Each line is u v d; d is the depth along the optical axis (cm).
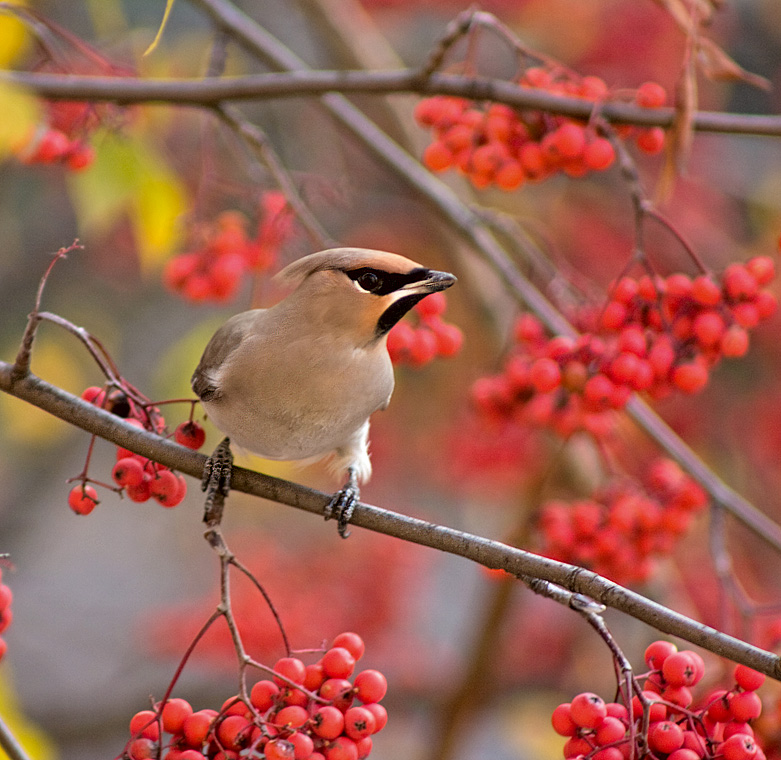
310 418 730
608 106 804
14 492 1611
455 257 1230
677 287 762
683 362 766
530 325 905
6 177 1369
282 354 712
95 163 986
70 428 1603
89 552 1938
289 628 1366
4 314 1403
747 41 1545
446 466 1418
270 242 966
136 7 1353
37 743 773
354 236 1444
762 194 1434
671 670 561
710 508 888
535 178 817
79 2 1287
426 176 1024
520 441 1277
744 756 540
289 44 1614
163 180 998
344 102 1050
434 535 605
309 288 720
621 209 1433
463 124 813
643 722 545
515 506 1314
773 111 1527
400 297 716
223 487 665
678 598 1096
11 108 745
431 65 828
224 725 568
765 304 757
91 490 666
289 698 579
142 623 1567
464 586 1741
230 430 752
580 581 572
